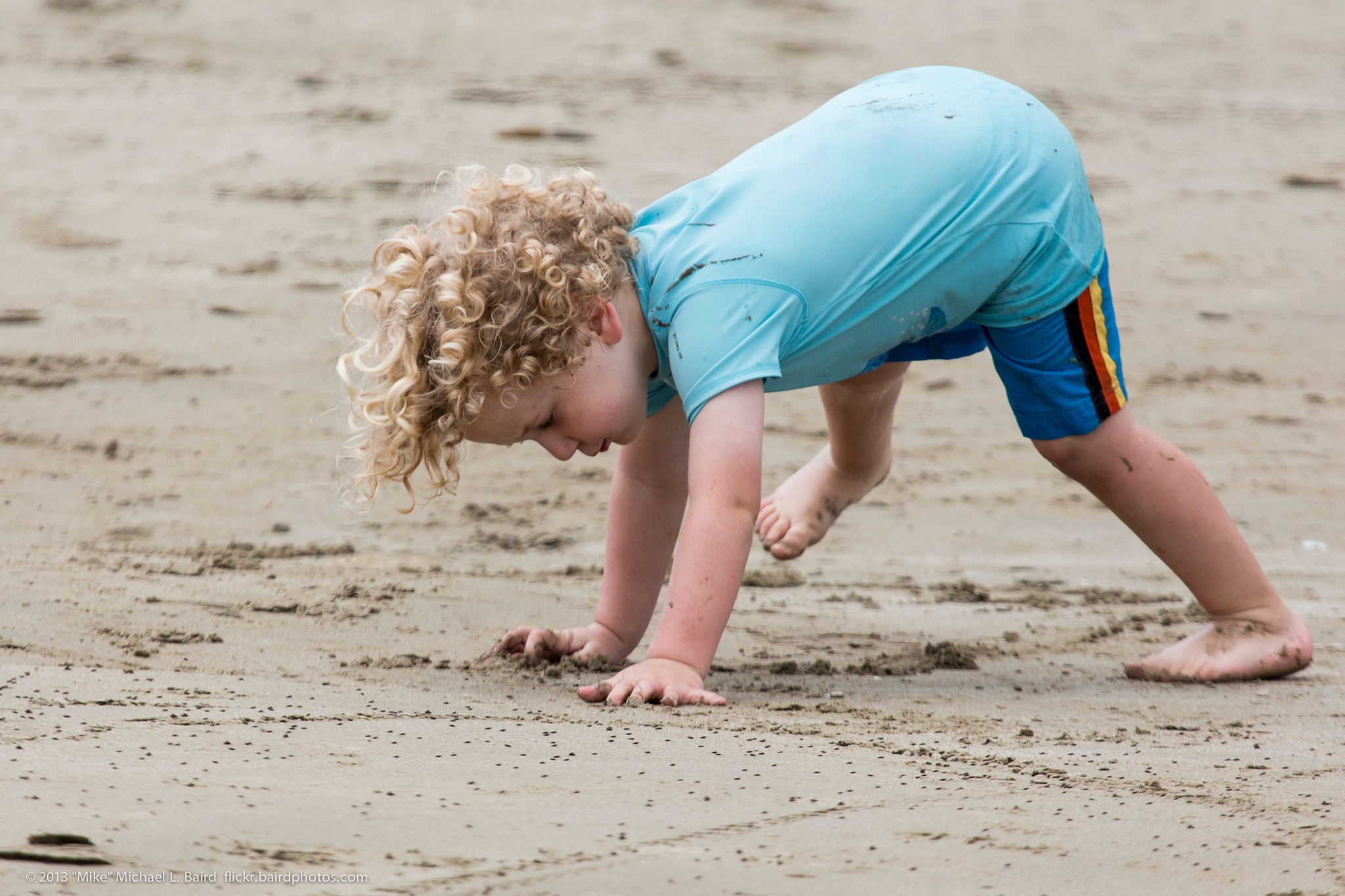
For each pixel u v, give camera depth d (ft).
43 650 17.75
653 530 20.97
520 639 20.40
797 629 23.40
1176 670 19.71
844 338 18.24
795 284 17.60
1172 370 48.29
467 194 17.66
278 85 92.53
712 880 10.27
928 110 19.25
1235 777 13.65
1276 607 20.08
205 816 11.12
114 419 38.55
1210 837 11.62
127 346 45.03
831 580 28.14
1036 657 21.43
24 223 59.47
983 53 117.50
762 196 18.07
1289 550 31.35
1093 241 19.61
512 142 79.41
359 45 105.91
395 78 96.99
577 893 9.88
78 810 11.08
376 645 20.18
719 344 17.35
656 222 18.69
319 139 77.82
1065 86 109.81
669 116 89.10
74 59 97.30
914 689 18.76
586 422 17.60
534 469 37.83
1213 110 102.94
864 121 18.97
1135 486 19.77
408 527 31.73
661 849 10.89
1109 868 10.85
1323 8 139.03
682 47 110.83
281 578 24.81
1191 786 13.23
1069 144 20.03
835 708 17.07
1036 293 18.95
